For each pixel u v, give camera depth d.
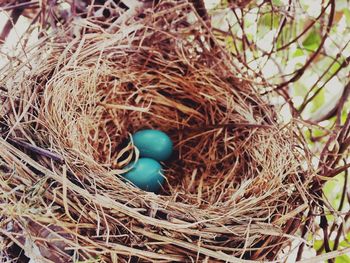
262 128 0.22
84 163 0.20
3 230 0.18
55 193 0.18
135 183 0.22
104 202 0.18
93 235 0.18
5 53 0.21
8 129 0.20
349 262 0.22
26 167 0.18
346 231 0.22
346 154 0.21
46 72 0.21
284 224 0.20
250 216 0.20
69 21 0.22
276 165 0.21
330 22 0.22
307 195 0.20
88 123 0.22
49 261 0.18
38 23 0.22
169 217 0.19
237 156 0.22
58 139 0.20
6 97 0.21
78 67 0.22
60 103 0.21
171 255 0.18
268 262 0.18
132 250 0.18
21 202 0.18
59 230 0.19
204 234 0.19
